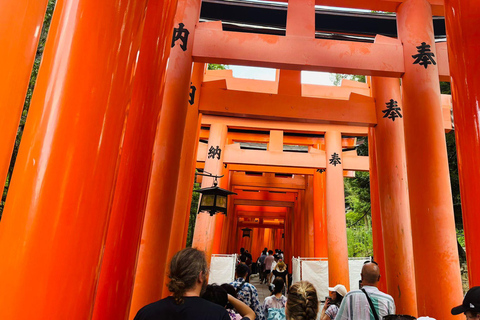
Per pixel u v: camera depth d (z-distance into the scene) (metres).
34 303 1.70
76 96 1.99
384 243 6.92
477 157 2.96
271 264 18.88
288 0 6.36
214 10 9.86
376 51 6.06
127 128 3.48
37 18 1.89
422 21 6.16
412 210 5.41
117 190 3.33
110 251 3.18
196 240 10.41
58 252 1.79
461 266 10.68
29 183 1.84
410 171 5.56
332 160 11.22
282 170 14.56
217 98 7.66
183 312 1.97
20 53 1.77
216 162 11.22
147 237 5.08
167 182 5.35
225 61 6.09
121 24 2.26
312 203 16.23
